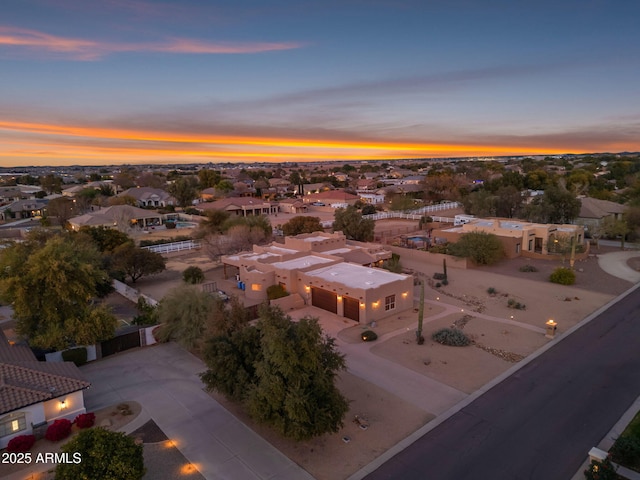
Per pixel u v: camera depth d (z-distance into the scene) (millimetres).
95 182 171750
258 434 18859
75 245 34875
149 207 107625
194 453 17578
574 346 27844
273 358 17234
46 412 19328
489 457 17094
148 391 22828
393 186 131125
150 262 45188
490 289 40250
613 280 43469
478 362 25812
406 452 17516
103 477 13844
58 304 27219
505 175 105250
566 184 107750
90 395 22453
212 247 53062
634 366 24703
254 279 38844
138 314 35531
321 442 18250
